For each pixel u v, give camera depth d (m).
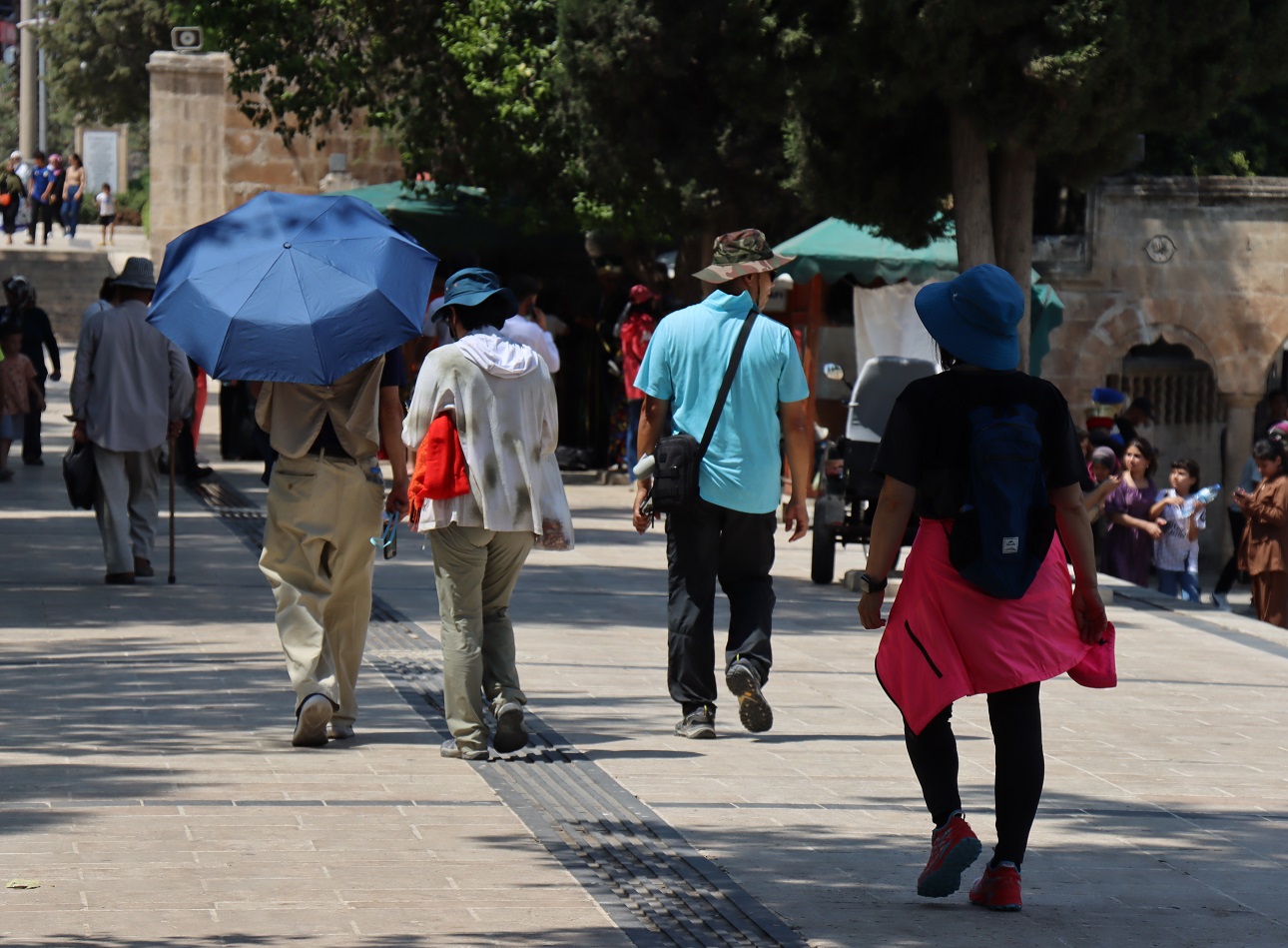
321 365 12.09
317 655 12.55
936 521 9.10
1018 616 8.95
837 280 33.19
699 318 13.12
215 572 21.34
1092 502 26.28
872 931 8.77
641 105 32.91
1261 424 42.22
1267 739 14.33
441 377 12.10
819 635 18.86
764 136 32.53
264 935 8.34
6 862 9.45
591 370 38.31
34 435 34.81
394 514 12.91
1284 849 10.69
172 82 69.94
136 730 12.93
